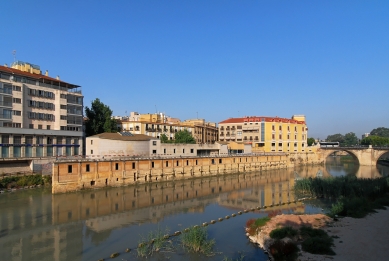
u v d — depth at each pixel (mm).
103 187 70250
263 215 48594
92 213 49531
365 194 54125
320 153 158875
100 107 108938
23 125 81125
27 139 79625
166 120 152250
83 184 66688
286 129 155375
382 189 57094
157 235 36562
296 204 56531
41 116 86375
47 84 90438
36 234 39062
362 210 43938
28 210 50406
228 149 131375
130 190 69812
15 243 35906
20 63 96062
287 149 155000
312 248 29109
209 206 55781
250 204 57562
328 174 111562
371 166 142125
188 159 92938
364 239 31688
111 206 54562
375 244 30203
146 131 126812
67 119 92688
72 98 95062
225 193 70438
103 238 37469
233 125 158750
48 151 84938
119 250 33406
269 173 115812
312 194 64125
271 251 30172
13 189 64875
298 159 151750
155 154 92062
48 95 88688
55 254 32719
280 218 41094
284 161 136125
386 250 28609
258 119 153750
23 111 81312
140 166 78500
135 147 87062
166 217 47531
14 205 53250
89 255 32312
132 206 54938
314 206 54594
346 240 31484
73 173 65188
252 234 37031
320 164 156375
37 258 31750
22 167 73875
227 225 42750
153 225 42938
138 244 34688
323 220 39562
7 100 77250
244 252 32156
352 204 45406
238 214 49344
